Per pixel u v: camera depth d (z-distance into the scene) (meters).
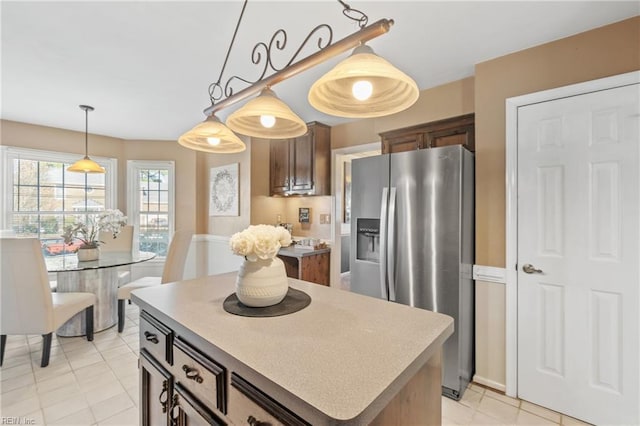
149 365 1.33
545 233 2.03
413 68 2.41
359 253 2.62
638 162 1.74
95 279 3.21
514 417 1.94
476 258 2.30
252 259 1.26
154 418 1.33
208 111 1.49
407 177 2.31
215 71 2.47
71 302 2.70
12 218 3.80
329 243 3.88
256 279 1.26
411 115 2.94
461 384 2.13
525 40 2.01
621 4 1.65
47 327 2.43
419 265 2.25
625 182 1.77
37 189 4.00
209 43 2.07
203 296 1.46
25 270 2.34
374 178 2.51
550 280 2.01
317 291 1.56
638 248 1.74
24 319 2.41
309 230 4.16
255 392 0.83
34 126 3.95
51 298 2.48
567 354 1.95
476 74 2.32
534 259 2.07
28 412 1.92
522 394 2.11
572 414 1.93
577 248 1.92
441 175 2.17
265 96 1.20
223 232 4.56
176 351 1.17
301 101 3.08
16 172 3.84
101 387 2.19
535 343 2.06
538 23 1.83
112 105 3.26
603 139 1.83
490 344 2.25
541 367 2.04
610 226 1.82
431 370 1.06
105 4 1.68
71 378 2.30
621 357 1.79
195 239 4.86
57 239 4.14
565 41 1.97
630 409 1.76
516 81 2.15
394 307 1.33
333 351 0.92
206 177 4.95
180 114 3.55
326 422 0.64
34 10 1.72
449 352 2.13
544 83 2.04
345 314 1.23
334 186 3.83
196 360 1.05
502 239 2.20
